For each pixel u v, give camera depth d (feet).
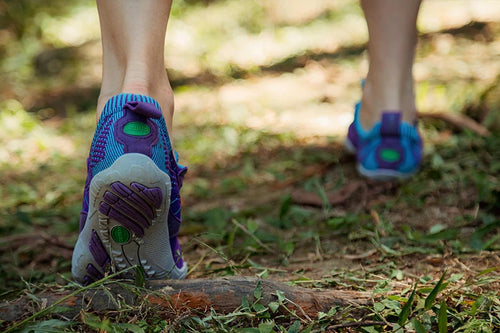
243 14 32.09
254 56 24.34
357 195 8.50
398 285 5.14
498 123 10.56
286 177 10.07
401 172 8.18
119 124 4.46
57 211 9.23
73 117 16.93
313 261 6.37
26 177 11.65
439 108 12.52
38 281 6.30
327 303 4.61
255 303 4.51
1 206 9.76
